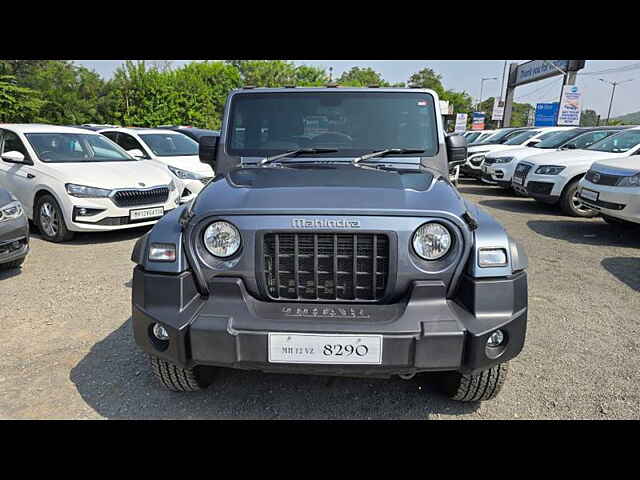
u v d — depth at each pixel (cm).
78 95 3666
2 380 298
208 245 228
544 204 1012
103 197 631
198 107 3325
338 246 225
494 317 218
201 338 216
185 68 4519
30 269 530
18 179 680
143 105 3167
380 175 282
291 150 338
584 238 697
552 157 890
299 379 304
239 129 346
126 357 329
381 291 228
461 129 3422
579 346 353
